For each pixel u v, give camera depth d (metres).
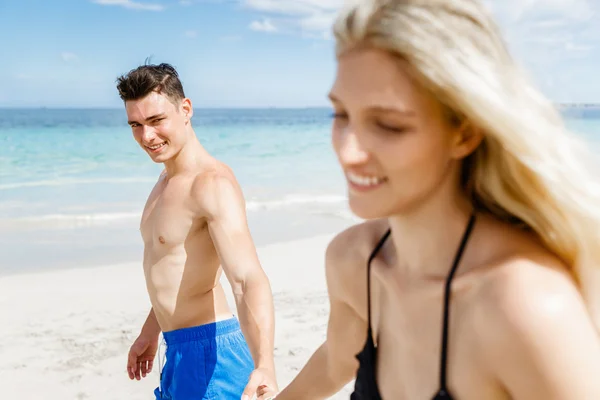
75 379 4.73
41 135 33.47
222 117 69.88
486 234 0.98
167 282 3.04
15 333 5.62
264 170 20.67
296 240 9.55
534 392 0.87
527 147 0.90
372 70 0.92
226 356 3.01
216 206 2.90
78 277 7.52
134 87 3.03
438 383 1.02
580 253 0.94
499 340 0.89
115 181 17.34
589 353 0.84
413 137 0.92
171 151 3.05
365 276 1.28
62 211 12.58
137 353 3.34
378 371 1.21
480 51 0.89
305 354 4.94
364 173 0.97
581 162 0.94
